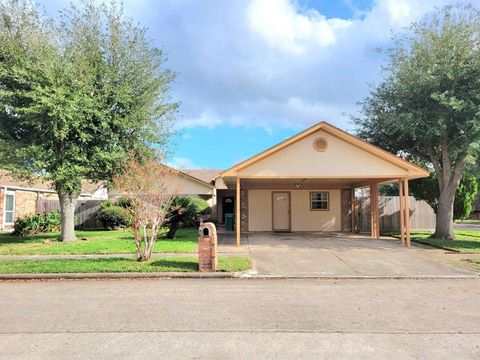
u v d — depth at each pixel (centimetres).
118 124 1559
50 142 1486
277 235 1938
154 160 1428
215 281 898
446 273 988
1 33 1488
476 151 1495
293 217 2180
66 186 1505
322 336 505
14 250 1327
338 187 2186
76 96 1430
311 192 2192
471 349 459
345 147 1484
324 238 1778
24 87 1495
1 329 537
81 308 648
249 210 2181
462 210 1864
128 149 1623
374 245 1489
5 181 2342
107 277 934
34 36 1514
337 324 557
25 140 1552
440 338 498
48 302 692
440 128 1495
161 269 973
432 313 616
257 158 1462
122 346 470
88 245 1436
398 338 498
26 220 1969
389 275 962
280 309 640
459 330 530
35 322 568
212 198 2861
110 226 2262
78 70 1495
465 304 678
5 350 459
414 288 822
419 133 1612
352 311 628
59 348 464
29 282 895
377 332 522
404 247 1432
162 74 1706
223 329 534
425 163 1898
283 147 1475
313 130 1468
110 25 1606
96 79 1584
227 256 1183
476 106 1408
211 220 2494
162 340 490
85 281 902
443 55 1508
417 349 459
